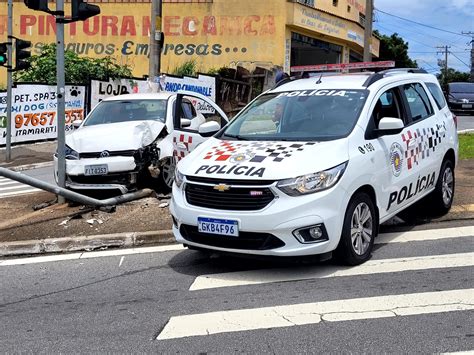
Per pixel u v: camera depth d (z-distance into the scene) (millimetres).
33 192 11062
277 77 13875
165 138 9617
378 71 7465
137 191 9008
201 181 5582
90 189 8914
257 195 5289
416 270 5715
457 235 6973
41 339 4465
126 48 25688
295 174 5285
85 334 4527
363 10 35812
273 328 4465
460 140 15375
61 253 7137
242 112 7047
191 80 21500
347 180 5508
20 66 14383
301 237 5258
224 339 4316
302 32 26641
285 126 6422
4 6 26016
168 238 7285
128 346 4270
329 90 6707
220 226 5410
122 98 10805
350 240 5664
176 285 5617
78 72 21797
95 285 5789
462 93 26422
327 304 4895
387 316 4605
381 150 6152
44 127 19078
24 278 6152
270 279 5617
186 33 25422
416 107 7336
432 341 4137
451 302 4855
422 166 7059
